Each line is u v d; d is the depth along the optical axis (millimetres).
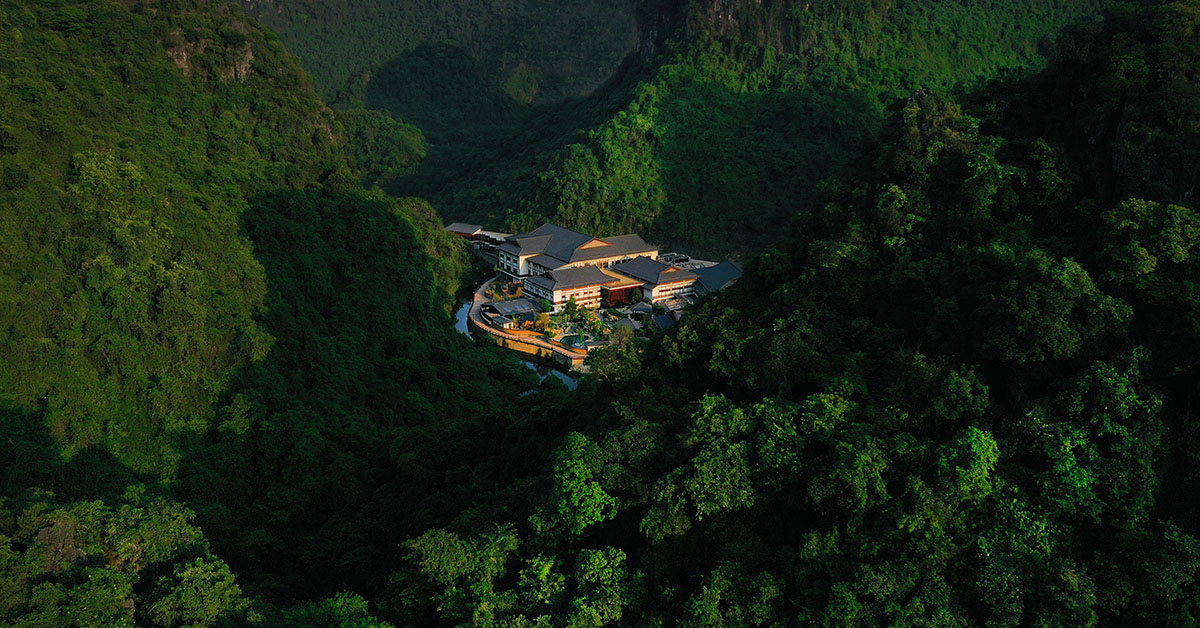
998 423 38531
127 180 81875
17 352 65750
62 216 73562
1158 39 47094
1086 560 34156
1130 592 31969
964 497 35125
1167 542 31672
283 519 66875
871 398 42594
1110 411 35781
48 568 37500
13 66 85250
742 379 48500
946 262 46531
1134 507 34219
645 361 56594
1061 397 36812
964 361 42344
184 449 69625
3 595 34781
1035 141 49812
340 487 70125
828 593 34594
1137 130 45312
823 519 38000
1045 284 38688
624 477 42188
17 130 76000
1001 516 35031
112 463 66125
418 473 64000
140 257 75688
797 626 34594
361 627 38312
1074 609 31547
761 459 39562
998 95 56625
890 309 48781
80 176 77750
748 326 52062
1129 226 39375
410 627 40812
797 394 46500
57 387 67000
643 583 38281
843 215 55344
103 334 71312
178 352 75250
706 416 42062
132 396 70938
